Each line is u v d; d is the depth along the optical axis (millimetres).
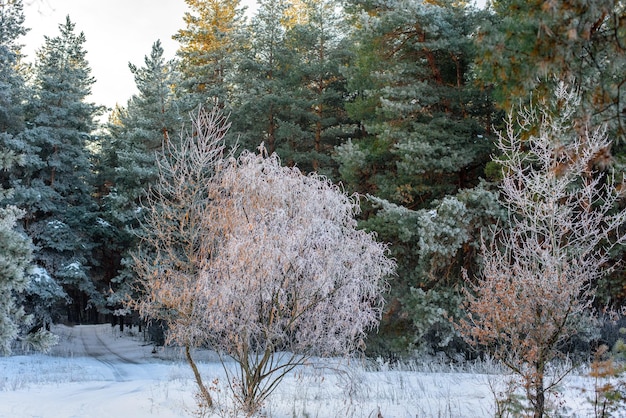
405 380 11820
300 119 29453
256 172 9102
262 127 30281
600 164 4277
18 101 32719
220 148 10906
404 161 19141
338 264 8492
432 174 19516
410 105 19062
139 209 26781
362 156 20094
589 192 8273
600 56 4176
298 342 8781
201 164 10477
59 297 29219
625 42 3836
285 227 8508
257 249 8172
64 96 34344
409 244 18266
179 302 9219
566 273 7129
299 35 29922
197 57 36344
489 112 20000
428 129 18984
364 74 21391
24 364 21625
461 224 15445
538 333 6703
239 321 8484
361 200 21344
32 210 30391
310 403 9672
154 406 9500
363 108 22266
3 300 14617
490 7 18516
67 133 33219
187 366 17234
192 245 9891
